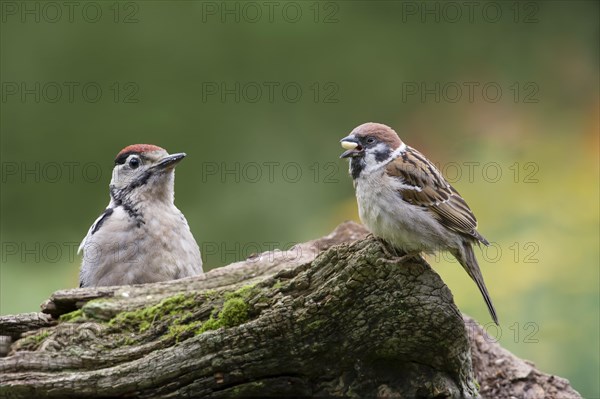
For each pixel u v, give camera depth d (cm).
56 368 725
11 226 1552
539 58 1777
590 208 1227
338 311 711
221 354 723
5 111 1619
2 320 756
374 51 1755
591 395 1014
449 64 1783
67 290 768
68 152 1611
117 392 725
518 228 1230
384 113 1719
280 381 743
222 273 786
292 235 1520
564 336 1060
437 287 707
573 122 1499
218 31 1697
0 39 1652
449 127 1600
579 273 1121
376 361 750
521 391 912
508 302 1106
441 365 747
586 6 1812
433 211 780
